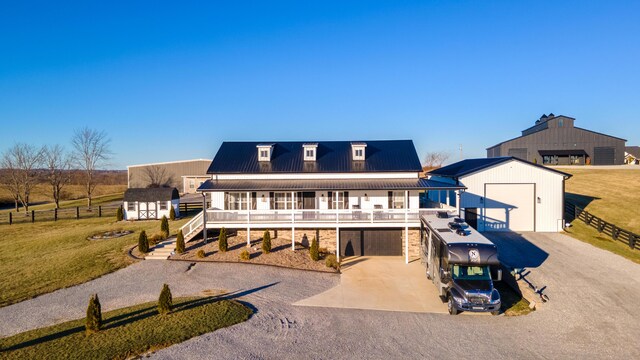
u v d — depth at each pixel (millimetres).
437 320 16031
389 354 12977
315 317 16062
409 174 29094
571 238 28047
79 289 18969
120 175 108875
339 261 24531
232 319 15180
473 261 16844
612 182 44250
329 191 27875
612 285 19281
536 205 30297
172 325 14359
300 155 32000
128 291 18594
